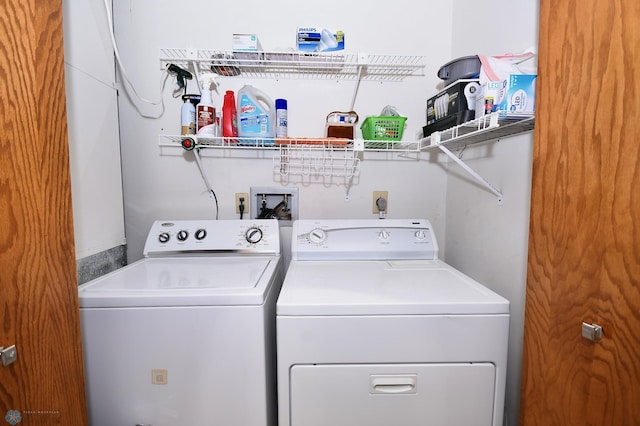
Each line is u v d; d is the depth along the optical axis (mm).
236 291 907
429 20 1639
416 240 1421
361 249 1387
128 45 1556
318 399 873
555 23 749
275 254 1410
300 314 855
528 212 1065
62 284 828
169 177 1636
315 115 1656
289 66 1603
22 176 753
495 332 867
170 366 896
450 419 882
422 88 1669
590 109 668
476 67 1159
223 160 1648
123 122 1580
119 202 1485
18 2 735
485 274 1332
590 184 675
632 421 610
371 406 875
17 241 746
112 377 897
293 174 1674
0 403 726
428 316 862
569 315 736
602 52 637
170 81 1591
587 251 688
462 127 1134
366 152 1688
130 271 1141
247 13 1585
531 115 889
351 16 1618
